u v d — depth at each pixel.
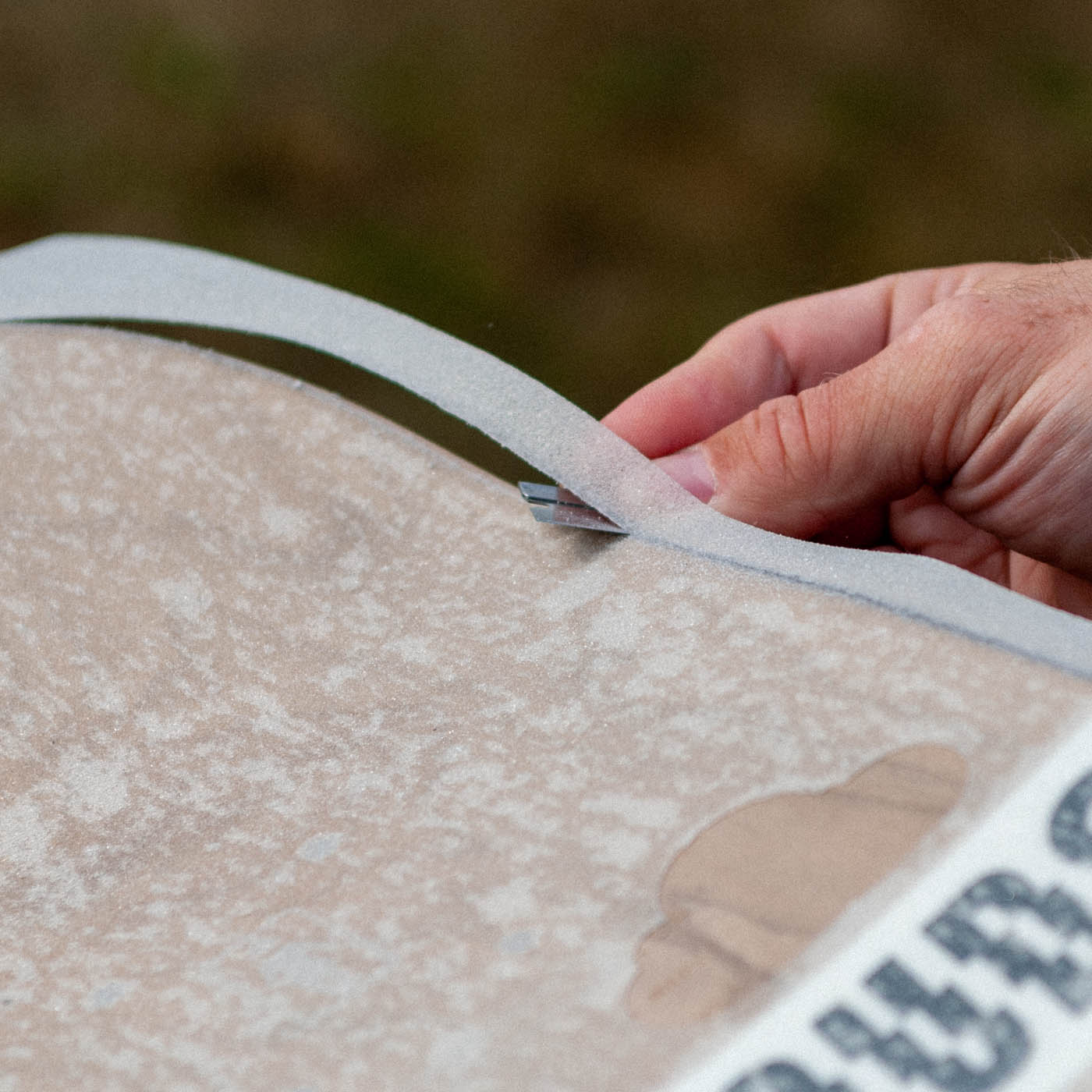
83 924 0.37
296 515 0.46
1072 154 1.59
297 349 1.28
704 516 0.41
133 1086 0.32
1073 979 0.28
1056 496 0.54
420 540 0.44
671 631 0.38
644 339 1.40
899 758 0.33
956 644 0.34
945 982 0.29
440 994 0.31
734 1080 0.28
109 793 0.40
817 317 0.71
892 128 1.61
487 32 1.70
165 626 0.44
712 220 1.51
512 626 0.41
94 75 1.62
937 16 1.73
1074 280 0.55
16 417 0.50
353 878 0.35
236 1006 0.33
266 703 0.41
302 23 1.70
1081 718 0.32
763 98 1.64
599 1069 0.29
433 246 1.47
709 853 0.33
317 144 1.55
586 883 0.33
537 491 0.44
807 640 0.36
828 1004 0.29
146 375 0.50
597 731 0.37
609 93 1.63
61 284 0.53
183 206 1.48
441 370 0.44
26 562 0.46
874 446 0.54
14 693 0.43
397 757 0.38
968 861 0.31
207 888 0.37
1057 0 1.74
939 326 0.53
